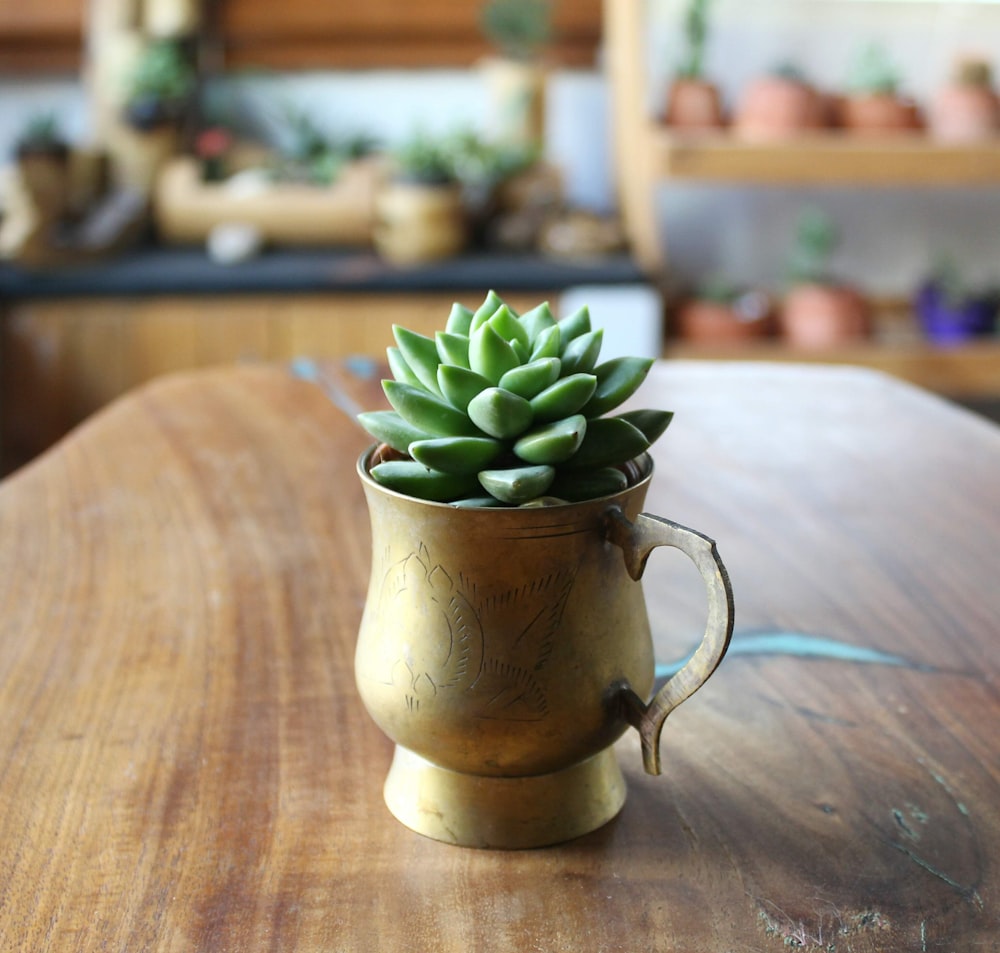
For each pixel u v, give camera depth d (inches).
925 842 21.4
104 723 25.1
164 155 69.6
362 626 21.6
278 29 72.7
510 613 19.5
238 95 75.3
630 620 20.8
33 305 61.5
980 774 23.5
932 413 40.9
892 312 76.8
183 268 63.1
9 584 30.3
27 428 63.1
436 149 66.7
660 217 76.9
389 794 22.4
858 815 22.2
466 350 20.6
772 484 35.4
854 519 33.5
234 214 67.7
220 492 34.8
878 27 73.5
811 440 38.5
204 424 39.1
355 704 26.1
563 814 21.3
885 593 30.2
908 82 74.7
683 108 66.8
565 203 72.2
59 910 19.5
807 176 64.9
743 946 18.7
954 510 34.1
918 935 19.0
